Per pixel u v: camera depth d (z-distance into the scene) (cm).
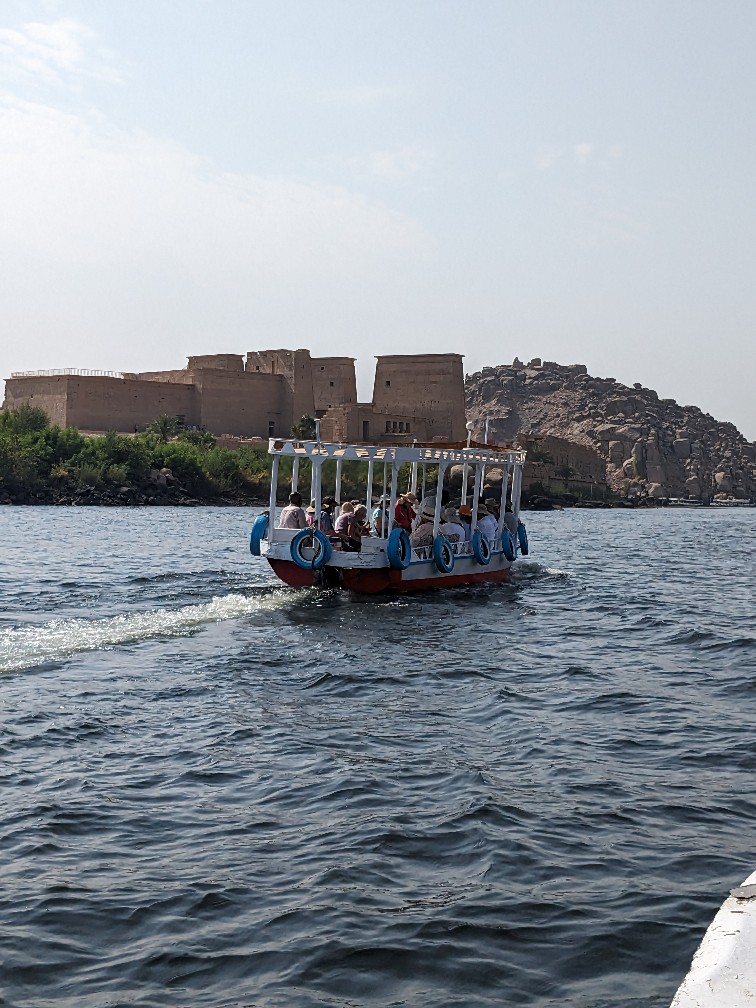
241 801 1098
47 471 11644
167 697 1578
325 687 1678
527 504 17638
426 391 15700
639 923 816
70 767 1212
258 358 15362
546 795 1122
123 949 778
